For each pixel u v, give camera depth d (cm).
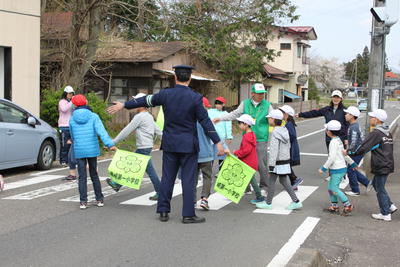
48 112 1470
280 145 699
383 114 663
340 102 930
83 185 710
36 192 830
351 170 832
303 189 892
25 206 723
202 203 707
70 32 1781
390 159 665
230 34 2433
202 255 503
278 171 700
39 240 551
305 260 445
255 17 2419
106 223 630
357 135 841
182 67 620
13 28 1354
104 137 705
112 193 830
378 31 1054
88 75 2184
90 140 701
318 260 466
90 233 582
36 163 1037
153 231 593
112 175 723
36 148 1028
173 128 621
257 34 2505
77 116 698
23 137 984
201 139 696
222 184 700
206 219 658
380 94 1070
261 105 788
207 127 621
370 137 659
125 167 722
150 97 633
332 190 698
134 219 652
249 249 525
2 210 696
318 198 812
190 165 630
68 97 1105
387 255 526
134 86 2172
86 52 1756
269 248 530
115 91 2203
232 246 535
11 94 1359
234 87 2620
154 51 2180
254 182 748
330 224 644
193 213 635
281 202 776
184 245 537
